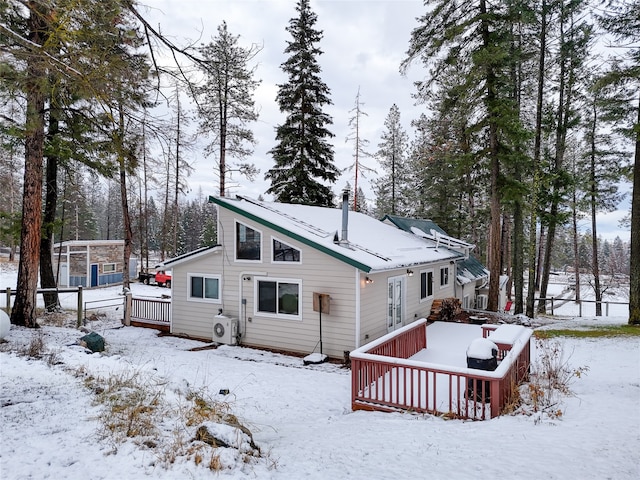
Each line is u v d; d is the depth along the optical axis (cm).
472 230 2614
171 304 1381
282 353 1146
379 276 1170
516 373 665
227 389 747
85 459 342
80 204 3934
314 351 1106
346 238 1111
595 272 2269
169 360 994
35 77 432
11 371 600
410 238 1686
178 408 497
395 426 538
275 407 691
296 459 410
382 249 1262
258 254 1210
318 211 1494
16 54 404
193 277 1345
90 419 428
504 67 1488
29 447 356
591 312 2683
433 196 2586
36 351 720
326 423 593
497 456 401
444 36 1470
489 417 561
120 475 320
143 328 1462
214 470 341
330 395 761
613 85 1330
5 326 860
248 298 1225
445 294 1750
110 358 784
